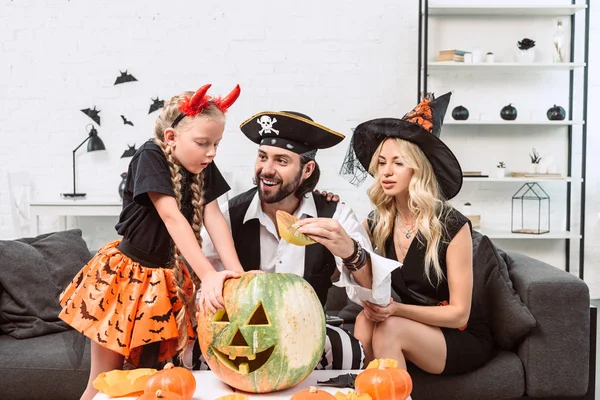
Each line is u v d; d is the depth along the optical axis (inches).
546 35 186.9
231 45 185.0
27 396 91.0
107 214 169.5
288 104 186.4
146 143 70.2
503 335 89.8
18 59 184.9
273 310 55.2
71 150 186.9
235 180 186.5
